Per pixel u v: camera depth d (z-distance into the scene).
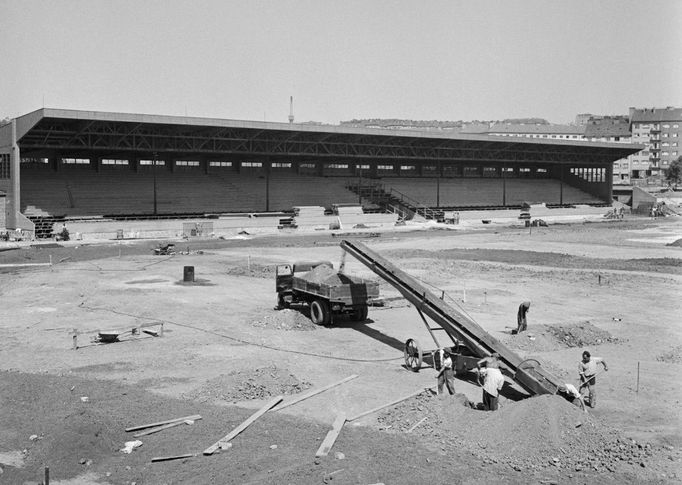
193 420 18.12
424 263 55.69
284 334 29.52
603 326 31.39
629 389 21.28
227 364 24.36
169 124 81.81
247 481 14.47
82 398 19.89
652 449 16.23
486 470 15.04
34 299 38.81
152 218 89.69
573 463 15.27
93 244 74.81
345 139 104.88
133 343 27.77
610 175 148.75
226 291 42.09
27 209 84.94
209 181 106.31
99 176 96.81
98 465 15.42
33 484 14.22
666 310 35.69
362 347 27.08
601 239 83.06
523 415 16.78
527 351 26.11
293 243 76.00
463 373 22.72
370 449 16.23
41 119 72.69
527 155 134.25
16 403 19.44
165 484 14.40
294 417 18.58
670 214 142.00
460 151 124.25
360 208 109.06
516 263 57.28
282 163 118.50
